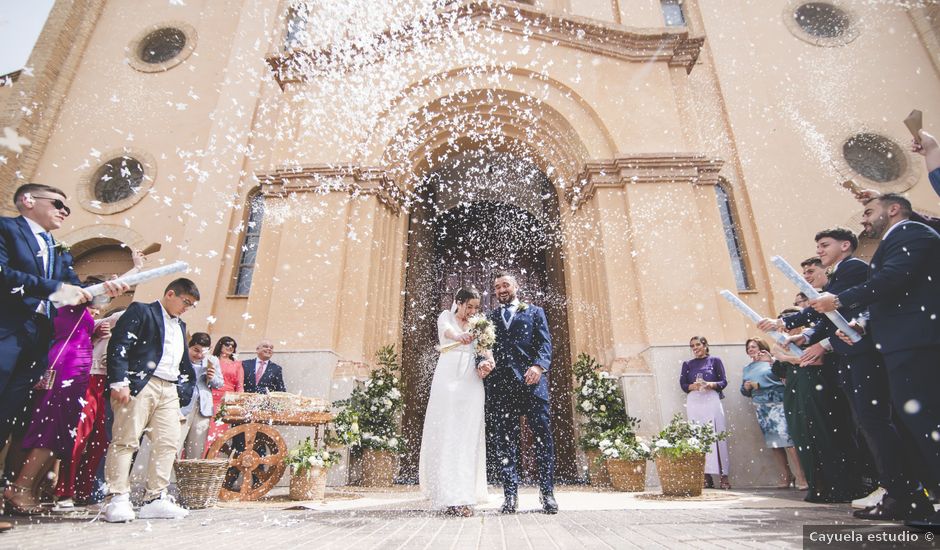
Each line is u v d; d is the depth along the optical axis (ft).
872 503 9.80
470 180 34.71
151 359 9.95
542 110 25.59
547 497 10.02
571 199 25.22
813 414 11.35
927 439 6.87
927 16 28.81
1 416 8.11
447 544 6.42
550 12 25.63
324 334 20.71
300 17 31.22
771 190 25.63
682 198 22.40
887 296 7.45
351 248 22.67
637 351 20.51
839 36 29.30
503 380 10.85
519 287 32.35
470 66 25.25
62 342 11.18
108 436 13.39
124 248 27.89
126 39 33.17
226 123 28.71
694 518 8.64
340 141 24.18
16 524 8.09
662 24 28.99
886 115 27.04
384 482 18.95
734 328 21.95
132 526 8.18
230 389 16.93
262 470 14.89
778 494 13.87
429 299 32.37
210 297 25.02
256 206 27.30
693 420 16.47
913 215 8.41
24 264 8.64
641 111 24.39
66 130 30.35
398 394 20.29
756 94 27.86
